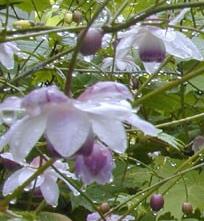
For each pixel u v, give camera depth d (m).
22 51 0.30
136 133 0.27
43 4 0.32
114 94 0.15
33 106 0.15
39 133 0.15
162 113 0.37
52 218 0.21
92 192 0.32
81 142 0.14
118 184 0.33
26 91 0.28
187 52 0.20
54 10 0.32
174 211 0.32
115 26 0.16
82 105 0.15
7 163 0.21
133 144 0.33
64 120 0.15
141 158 0.34
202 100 0.37
